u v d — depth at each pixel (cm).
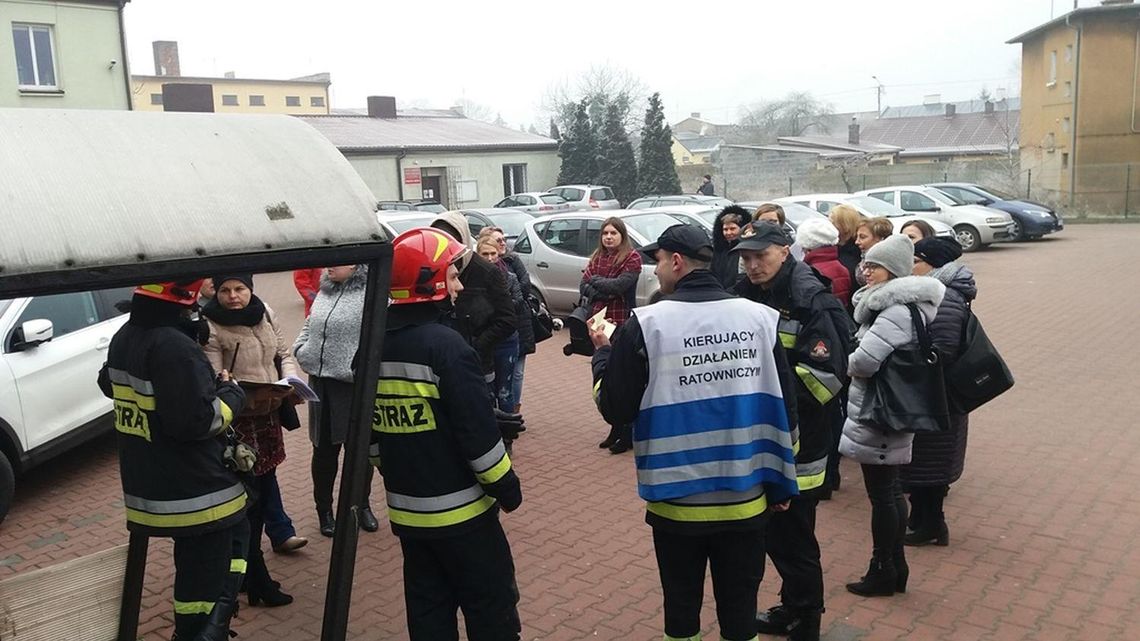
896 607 411
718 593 315
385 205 2453
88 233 232
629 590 438
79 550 523
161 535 315
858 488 570
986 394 431
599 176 3869
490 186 3597
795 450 313
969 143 6012
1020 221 2141
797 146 5288
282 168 282
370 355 283
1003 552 467
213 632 316
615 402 303
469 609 310
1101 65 2994
